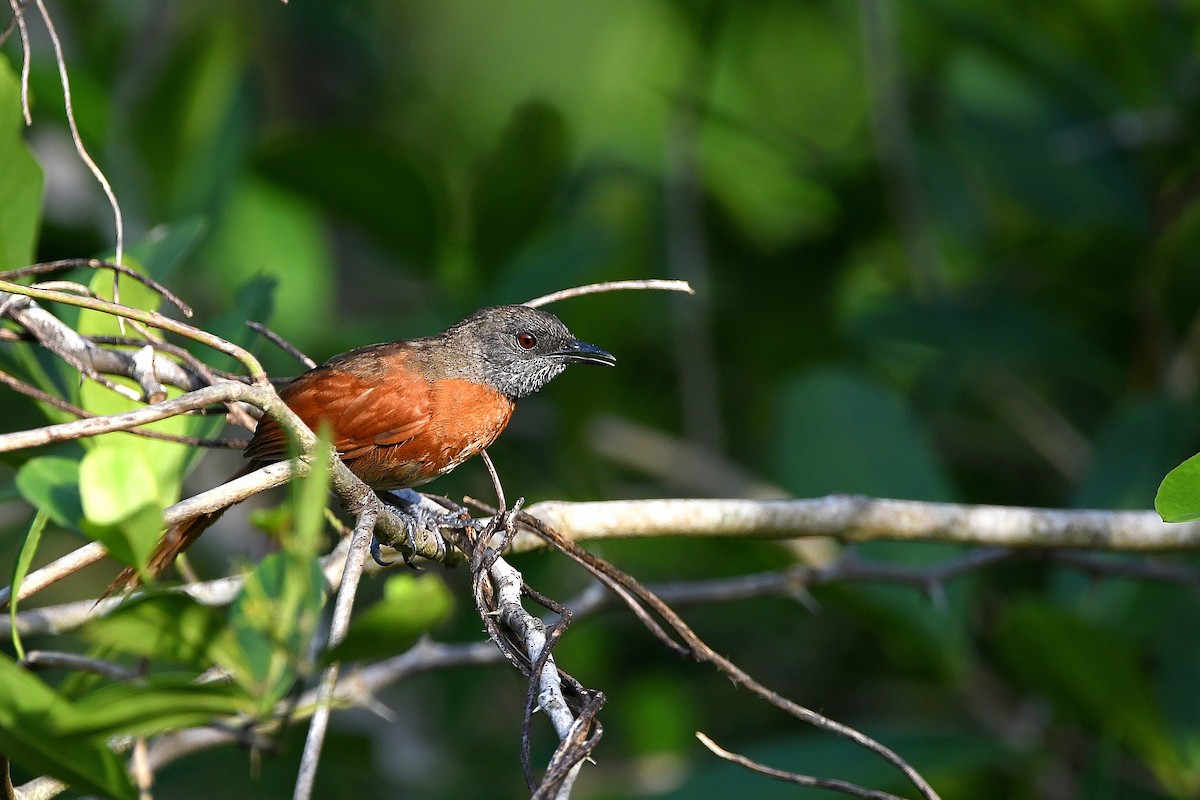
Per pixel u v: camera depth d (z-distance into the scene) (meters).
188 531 7.09
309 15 14.17
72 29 11.74
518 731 11.80
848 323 11.22
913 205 11.86
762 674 12.15
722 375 13.20
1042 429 12.26
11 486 7.16
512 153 11.05
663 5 13.61
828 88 14.19
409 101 14.83
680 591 8.80
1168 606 9.31
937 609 8.58
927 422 11.89
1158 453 9.62
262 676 4.55
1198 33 10.61
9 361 7.12
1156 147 10.77
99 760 4.66
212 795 10.64
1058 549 7.70
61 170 11.35
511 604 5.71
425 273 11.48
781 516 7.45
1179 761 8.43
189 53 10.73
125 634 4.46
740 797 8.45
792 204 13.70
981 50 11.34
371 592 11.30
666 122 14.02
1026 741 9.21
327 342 11.21
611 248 11.30
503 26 15.06
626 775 11.22
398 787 10.87
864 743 5.62
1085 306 11.32
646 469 11.90
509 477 11.24
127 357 6.31
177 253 7.56
